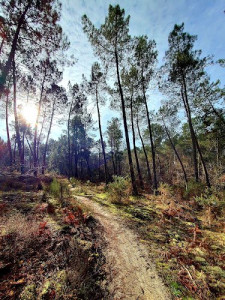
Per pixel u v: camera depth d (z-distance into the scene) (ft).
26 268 9.13
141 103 50.03
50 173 65.77
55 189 24.52
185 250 12.64
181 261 11.27
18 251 10.19
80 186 46.06
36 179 36.65
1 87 20.61
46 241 11.78
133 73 39.09
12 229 11.75
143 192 37.86
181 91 43.42
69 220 15.88
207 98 36.91
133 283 9.30
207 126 37.55
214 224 17.95
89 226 16.07
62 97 63.41
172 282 9.35
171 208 21.98
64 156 131.03
